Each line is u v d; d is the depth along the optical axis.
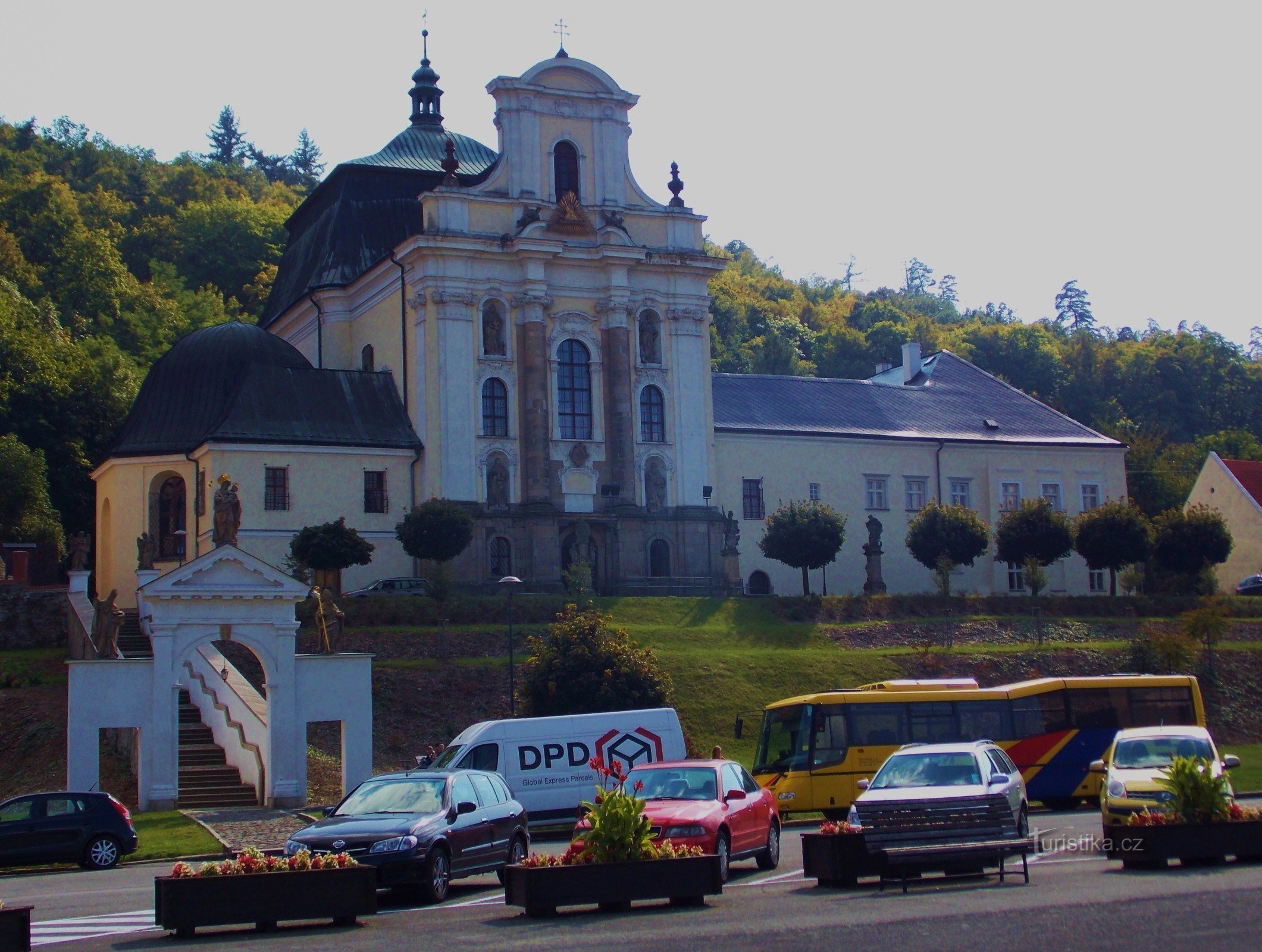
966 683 49.69
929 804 28.30
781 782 46.75
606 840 25.88
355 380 84.56
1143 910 22.95
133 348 128.62
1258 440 191.00
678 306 89.00
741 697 65.88
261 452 78.81
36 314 110.94
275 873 24.73
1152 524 93.88
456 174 89.38
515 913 26.06
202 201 176.00
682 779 31.12
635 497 86.31
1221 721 69.75
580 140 88.19
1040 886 26.58
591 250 86.50
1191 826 28.64
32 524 87.31
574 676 56.94
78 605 68.38
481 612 71.56
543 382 84.62
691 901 26.17
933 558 90.88
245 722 54.62
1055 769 48.19
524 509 83.50
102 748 60.12
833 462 96.00
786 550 87.19
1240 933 20.81
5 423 95.12
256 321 142.12
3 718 59.31
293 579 52.25
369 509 81.31
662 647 70.44
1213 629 72.44
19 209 136.38
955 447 99.88
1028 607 81.81
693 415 88.75
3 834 37.97
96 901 30.17
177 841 42.00
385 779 31.36
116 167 175.62
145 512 81.44
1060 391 195.25
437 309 83.25
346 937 23.80
